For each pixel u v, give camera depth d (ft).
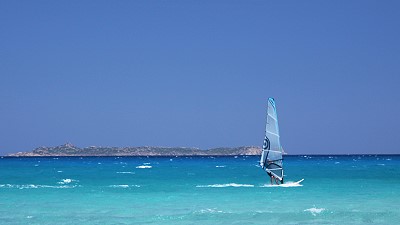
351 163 466.70
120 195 141.08
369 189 156.15
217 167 361.51
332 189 155.43
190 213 104.63
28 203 123.34
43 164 455.63
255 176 232.12
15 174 254.47
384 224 93.20
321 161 568.00
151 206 118.01
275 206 117.08
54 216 103.30
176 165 415.64
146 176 233.96
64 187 165.78
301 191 150.10
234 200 128.67
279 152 163.53
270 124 162.30
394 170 291.38
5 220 98.32
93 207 116.37
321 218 98.99
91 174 254.68
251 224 93.40
